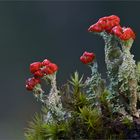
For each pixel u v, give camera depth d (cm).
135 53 105
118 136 24
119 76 24
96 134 24
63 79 105
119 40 24
